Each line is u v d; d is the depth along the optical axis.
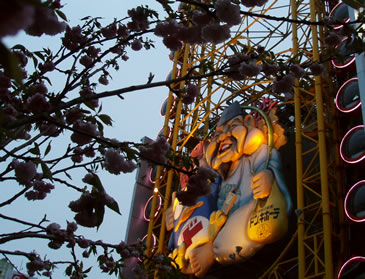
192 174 7.33
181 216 39.50
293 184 35.25
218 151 39.28
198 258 35.78
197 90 8.02
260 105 40.75
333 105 37.31
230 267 35.31
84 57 9.48
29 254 8.43
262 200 33.41
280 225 31.41
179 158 7.45
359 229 31.67
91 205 5.92
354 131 33.56
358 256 29.81
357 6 5.13
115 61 9.69
